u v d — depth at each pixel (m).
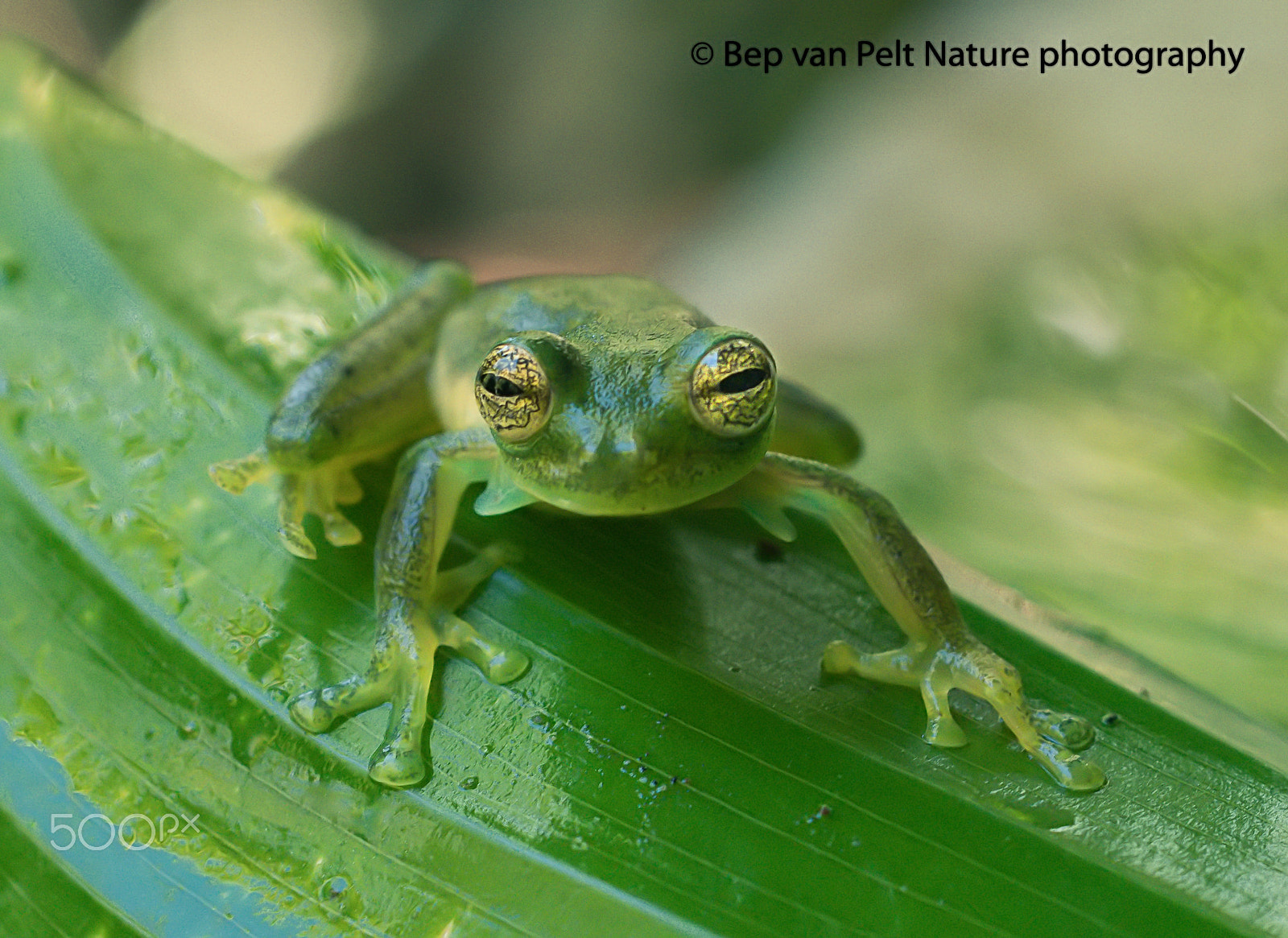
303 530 0.14
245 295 0.15
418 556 0.14
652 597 0.14
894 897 0.13
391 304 0.15
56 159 0.15
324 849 0.13
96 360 0.15
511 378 0.14
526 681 0.14
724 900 0.13
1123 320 0.18
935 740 0.14
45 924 0.13
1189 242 0.18
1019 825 0.13
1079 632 0.14
